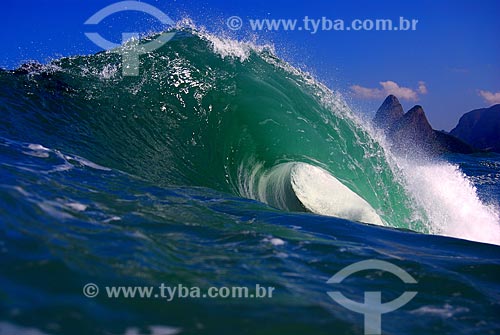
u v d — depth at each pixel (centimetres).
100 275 332
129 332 272
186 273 372
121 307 296
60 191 534
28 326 256
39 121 947
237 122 1134
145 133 1039
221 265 408
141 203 577
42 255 338
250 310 321
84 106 1049
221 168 1045
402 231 670
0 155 662
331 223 653
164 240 450
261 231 546
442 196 1316
